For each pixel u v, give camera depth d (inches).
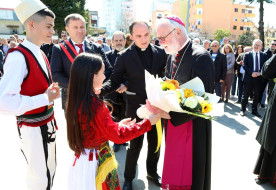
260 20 907.4
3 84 67.9
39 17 75.6
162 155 139.2
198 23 2073.1
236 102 276.1
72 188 64.4
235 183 112.3
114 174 66.7
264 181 112.0
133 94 102.0
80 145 61.1
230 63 267.1
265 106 264.2
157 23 82.7
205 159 77.2
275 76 111.9
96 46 128.5
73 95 59.3
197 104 64.8
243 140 163.8
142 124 65.2
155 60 103.1
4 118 196.4
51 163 85.7
